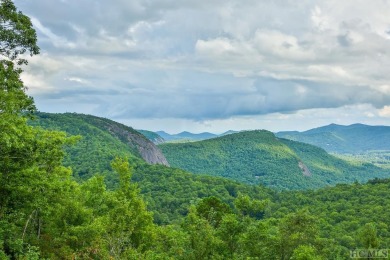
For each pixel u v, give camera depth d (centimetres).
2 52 2662
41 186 2725
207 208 5828
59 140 2758
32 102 2688
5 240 2845
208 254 3116
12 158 2523
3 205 2739
